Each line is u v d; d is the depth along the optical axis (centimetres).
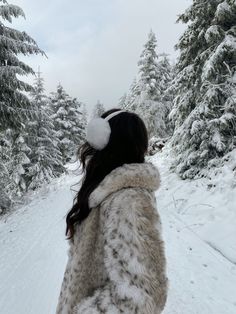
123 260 126
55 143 2411
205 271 587
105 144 153
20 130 1189
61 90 3522
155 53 2984
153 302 125
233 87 1080
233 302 494
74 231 161
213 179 1012
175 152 1326
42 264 669
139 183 139
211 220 809
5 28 1119
